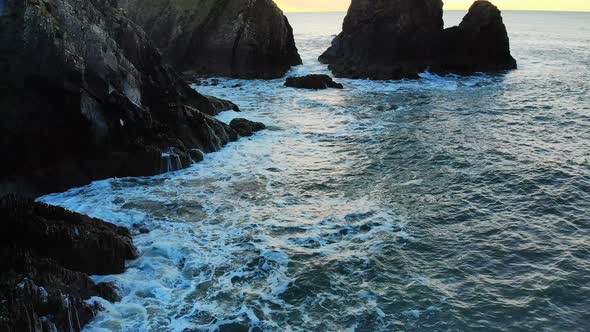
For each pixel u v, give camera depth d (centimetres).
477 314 1120
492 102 3384
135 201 1652
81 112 1692
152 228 1473
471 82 4225
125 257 1279
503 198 1755
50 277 1053
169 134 2028
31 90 1605
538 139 2480
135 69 2025
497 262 1338
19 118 1578
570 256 1371
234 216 1569
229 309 1119
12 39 1543
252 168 2003
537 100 3447
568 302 1172
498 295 1191
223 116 2795
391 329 1065
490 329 1074
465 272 1287
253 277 1241
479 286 1226
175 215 1562
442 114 3022
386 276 1258
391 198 1734
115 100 1802
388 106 3231
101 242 1207
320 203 1684
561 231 1523
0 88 1552
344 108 3167
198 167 1994
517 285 1234
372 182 1880
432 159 2145
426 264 1320
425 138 2466
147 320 1069
